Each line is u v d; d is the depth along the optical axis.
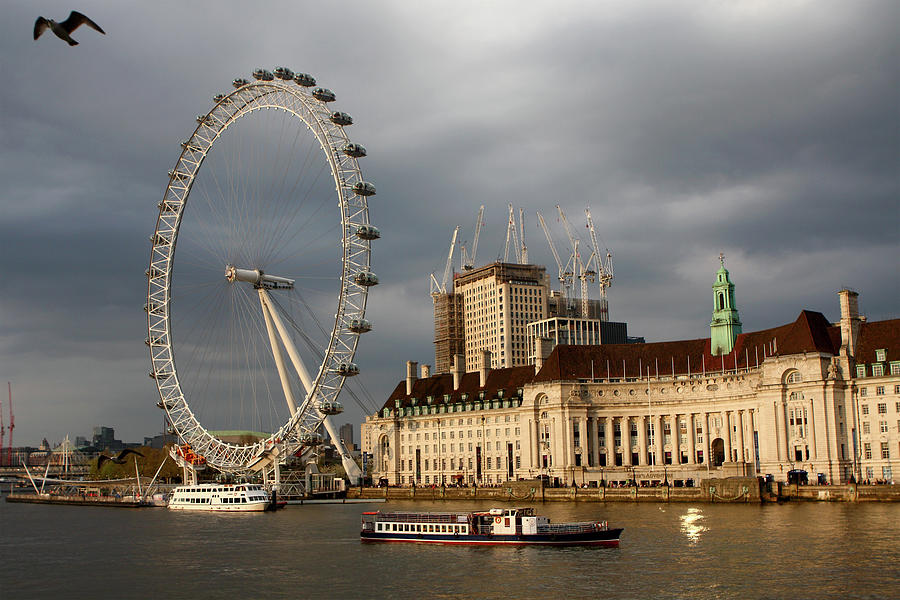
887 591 80.81
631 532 122.38
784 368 183.88
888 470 171.88
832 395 177.25
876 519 126.69
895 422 172.12
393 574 95.94
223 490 194.00
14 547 128.75
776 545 105.44
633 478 199.38
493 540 115.06
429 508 180.25
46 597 89.19
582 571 94.25
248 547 120.81
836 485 159.88
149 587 92.88
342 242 177.12
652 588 85.06
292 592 88.25
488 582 90.25
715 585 85.25
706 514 144.00
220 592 89.38
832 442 176.12
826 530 116.38
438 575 94.69
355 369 181.75
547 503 182.38
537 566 98.00
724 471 185.25
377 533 123.81
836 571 89.31
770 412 185.38
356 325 177.88
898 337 177.00
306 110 180.88
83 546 128.25
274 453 193.12
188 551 118.25
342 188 176.88
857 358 179.88
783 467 182.38
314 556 110.12
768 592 81.88
